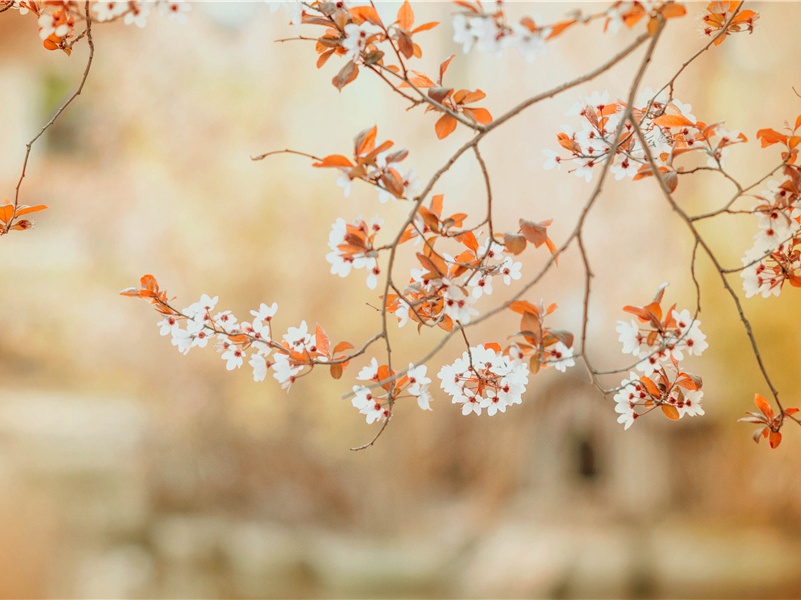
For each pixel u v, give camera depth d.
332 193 6.21
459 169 6.46
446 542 6.02
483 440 6.48
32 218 6.96
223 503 6.05
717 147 1.31
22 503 4.97
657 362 1.30
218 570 5.44
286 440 6.23
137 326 6.35
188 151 6.32
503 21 1.01
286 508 6.11
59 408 6.21
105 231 6.51
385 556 5.81
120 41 6.55
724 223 5.86
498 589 5.45
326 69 6.39
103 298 6.48
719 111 5.78
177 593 5.14
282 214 6.23
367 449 6.38
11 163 7.24
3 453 5.39
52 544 4.88
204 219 6.25
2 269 6.65
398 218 6.18
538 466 6.35
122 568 5.03
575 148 1.40
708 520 5.93
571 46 6.05
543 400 6.34
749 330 1.21
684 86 5.80
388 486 6.37
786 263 1.34
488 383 1.33
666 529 5.84
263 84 6.39
